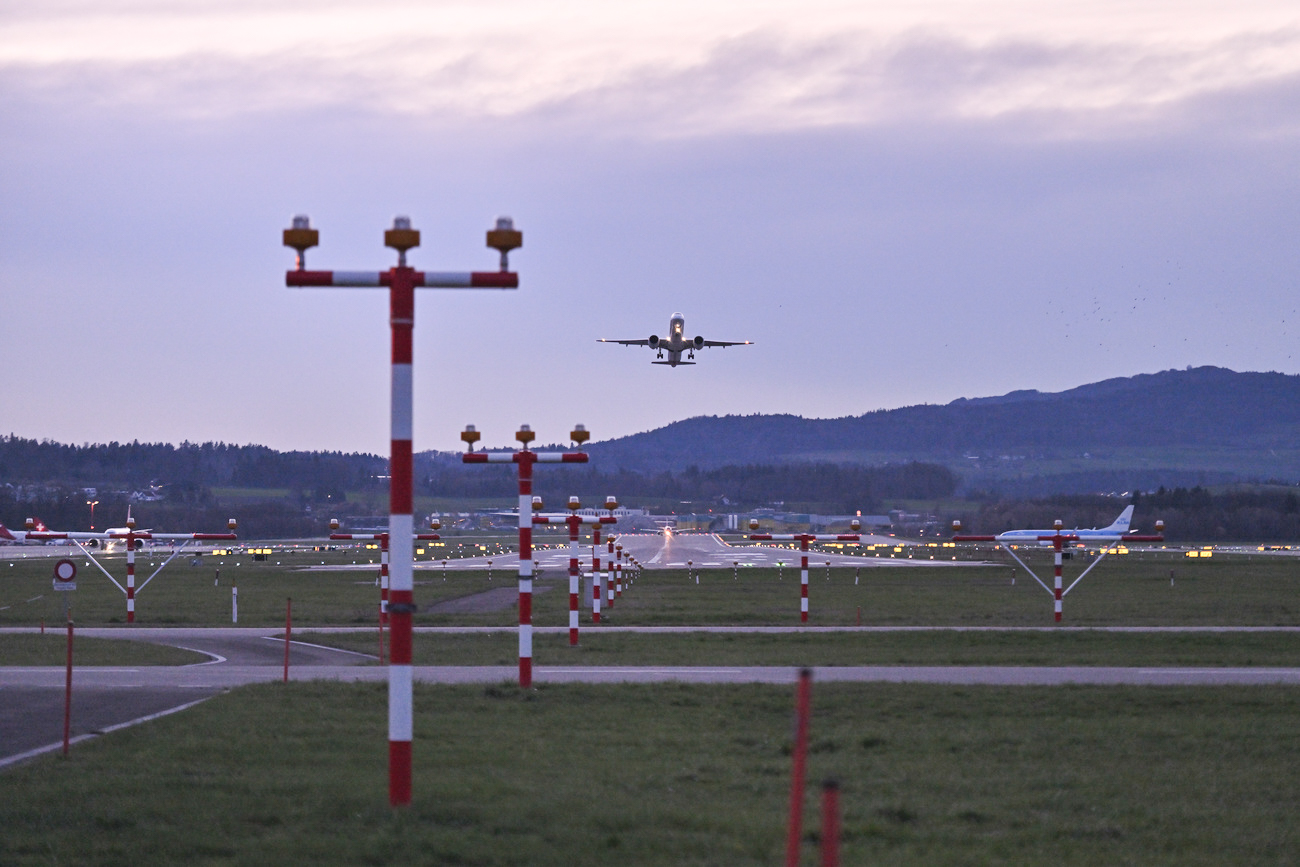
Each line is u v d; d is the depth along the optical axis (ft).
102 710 277.23
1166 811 180.65
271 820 168.04
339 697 293.43
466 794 180.96
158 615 636.07
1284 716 272.31
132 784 189.67
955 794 191.52
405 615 171.63
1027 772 209.05
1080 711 278.67
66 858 149.79
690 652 429.38
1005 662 399.85
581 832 161.38
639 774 202.08
